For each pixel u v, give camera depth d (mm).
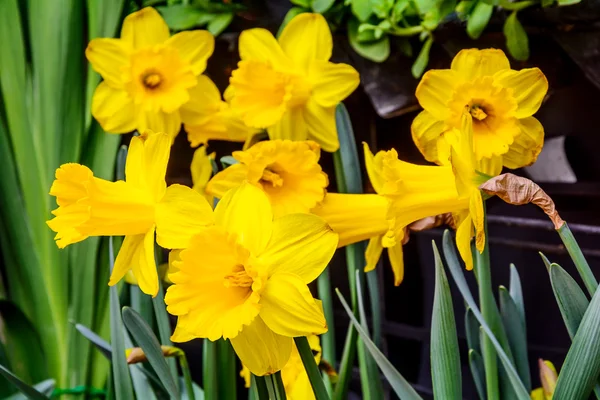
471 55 636
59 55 801
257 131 737
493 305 635
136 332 612
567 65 735
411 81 751
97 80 801
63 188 605
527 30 723
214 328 579
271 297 576
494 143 631
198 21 797
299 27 718
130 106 765
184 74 753
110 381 698
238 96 716
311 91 714
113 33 795
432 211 622
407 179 619
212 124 762
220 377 645
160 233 588
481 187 586
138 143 609
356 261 692
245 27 796
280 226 585
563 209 786
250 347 583
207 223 589
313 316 572
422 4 730
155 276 592
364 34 750
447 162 628
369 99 793
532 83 632
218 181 667
